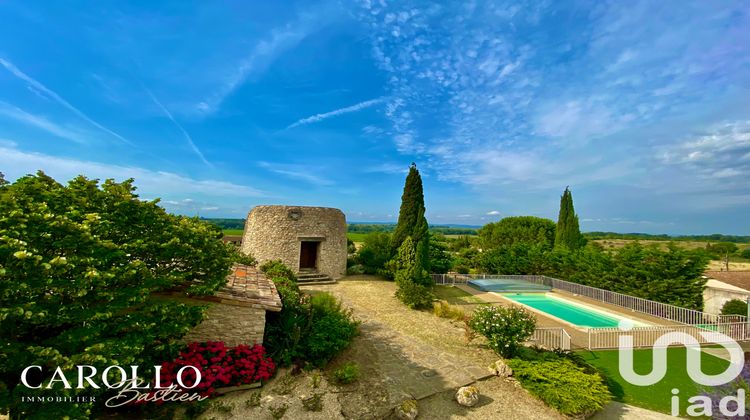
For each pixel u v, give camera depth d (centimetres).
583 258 2009
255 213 1838
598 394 665
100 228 457
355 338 962
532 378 725
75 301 419
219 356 629
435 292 1828
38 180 482
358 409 612
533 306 1658
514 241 3412
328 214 1938
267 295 807
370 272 2120
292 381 666
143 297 464
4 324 379
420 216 1995
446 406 659
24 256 327
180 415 535
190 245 574
